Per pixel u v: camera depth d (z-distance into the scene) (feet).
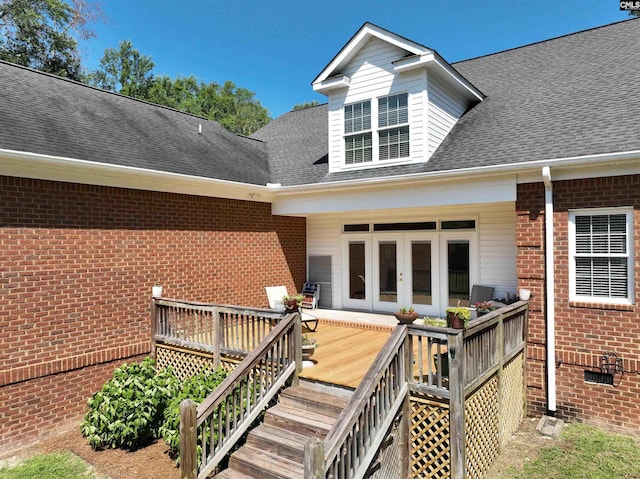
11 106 22.62
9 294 18.63
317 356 21.56
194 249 27.37
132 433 18.15
